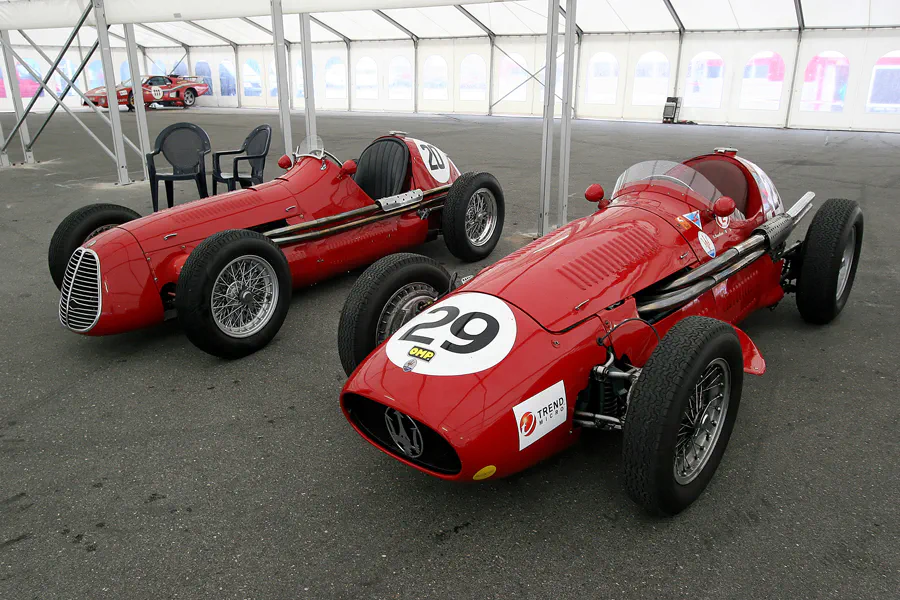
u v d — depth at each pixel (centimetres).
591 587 208
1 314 457
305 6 755
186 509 252
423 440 233
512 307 251
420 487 263
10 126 1847
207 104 2817
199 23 2350
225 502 255
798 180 895
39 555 229
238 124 1855
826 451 276
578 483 261
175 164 689
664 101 1980
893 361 354
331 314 448
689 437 233
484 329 243
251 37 2533
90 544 234
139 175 1027
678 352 217
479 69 2258
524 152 1226
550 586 209
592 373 247
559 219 619
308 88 804
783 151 1229
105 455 289
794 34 1730
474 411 218
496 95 2256
